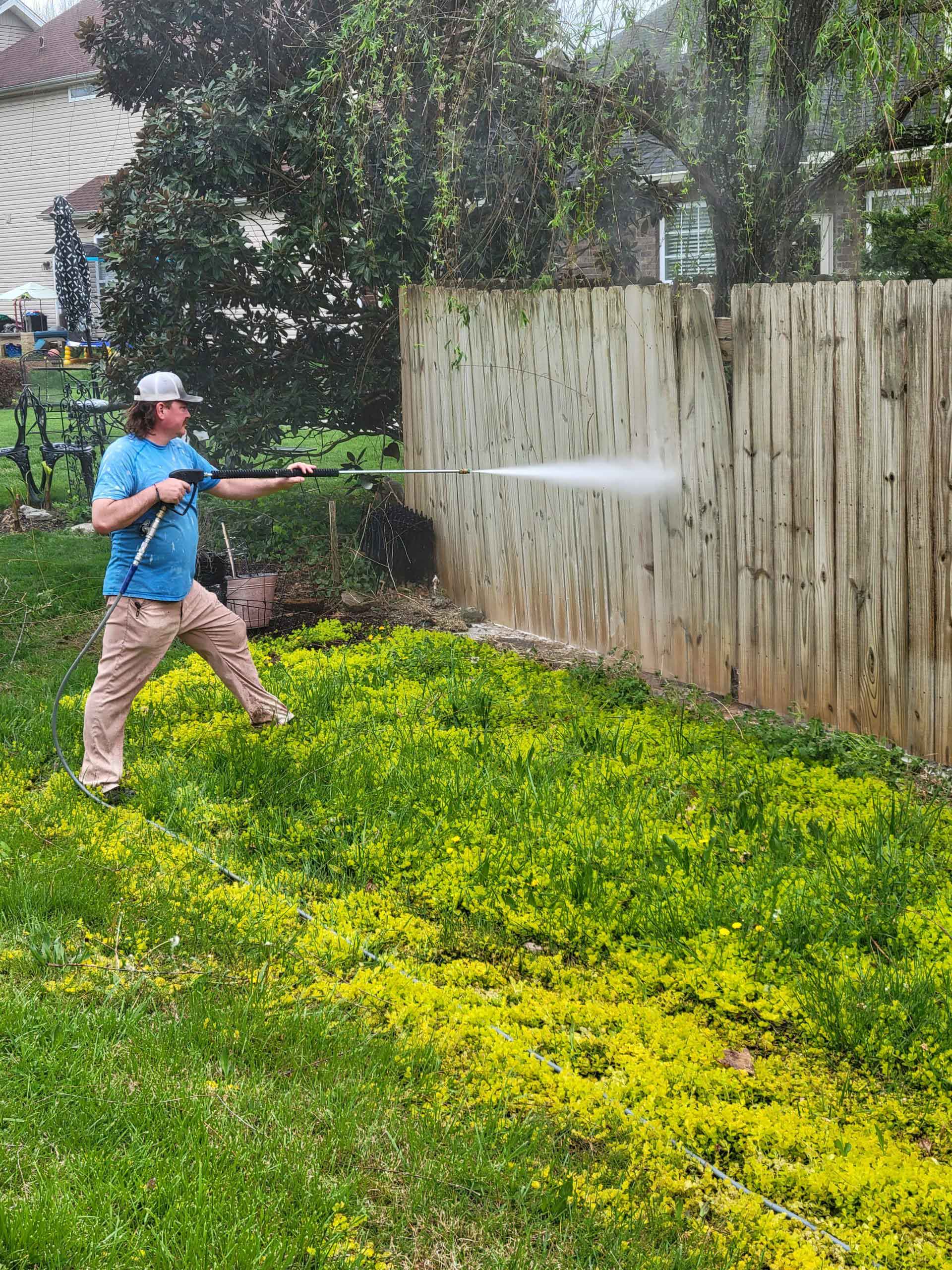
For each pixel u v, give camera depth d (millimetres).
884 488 5848
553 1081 3680
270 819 5578
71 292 25344
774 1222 3150
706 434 6836
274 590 8930
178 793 5684
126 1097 3379
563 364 7816
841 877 4848
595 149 7969
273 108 9789
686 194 9422
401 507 10023
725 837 5211
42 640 8328
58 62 33562
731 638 6961
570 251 8953
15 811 5500
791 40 7379
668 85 8203
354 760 6070
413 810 5598
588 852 5074
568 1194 3184
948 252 8156
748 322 6430
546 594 8406
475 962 4434
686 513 7082
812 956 4398
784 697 6680
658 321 6977
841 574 6172
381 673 7516
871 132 7570
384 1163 3266
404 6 8234
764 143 7930
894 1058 3877
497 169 9227
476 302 8555
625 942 4551
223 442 10367
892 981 4141
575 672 7445
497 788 5770
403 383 9789
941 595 5676
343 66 8938
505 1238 3057
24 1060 3486
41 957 4137
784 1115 3574
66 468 15844
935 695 5809
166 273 10266
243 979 4156
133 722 6684
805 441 6234
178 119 10031
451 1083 3674
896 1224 3193
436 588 9617
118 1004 3951
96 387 13961
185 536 5863
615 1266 2977
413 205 9875
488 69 8227
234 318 10969
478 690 7078
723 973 4246
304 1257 2887
